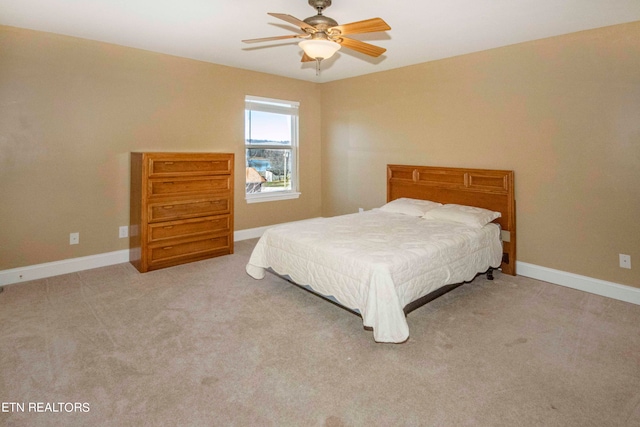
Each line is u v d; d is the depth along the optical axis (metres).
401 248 2.57
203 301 2.91
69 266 3.54
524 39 3.29
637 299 2.87
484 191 3.71
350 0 2.47
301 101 5.37
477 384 1.87
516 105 3.46
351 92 5.12
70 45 3.36
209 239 4.04
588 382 1.89
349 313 2.71
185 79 4.16
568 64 3.11
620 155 2.90
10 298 2.91
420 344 2.27
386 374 1.96
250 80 4.75
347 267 2.41
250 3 2.58
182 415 1.63
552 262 3.35
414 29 3.04
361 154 5.07
